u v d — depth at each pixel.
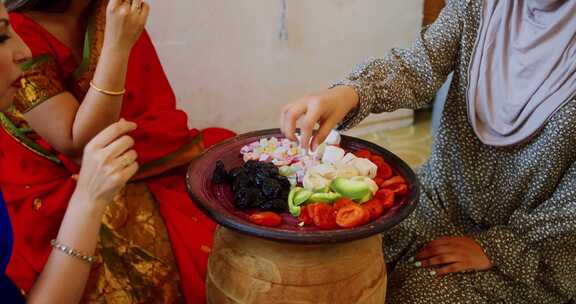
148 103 1.58
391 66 1.31
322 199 1.06
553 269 1.32
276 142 1.26
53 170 1.45
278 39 2.35
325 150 1.20
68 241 1.01
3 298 0.98
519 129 1.27
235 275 1.09
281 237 0.95
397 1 2.57
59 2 1.34
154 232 1.44
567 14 1.16
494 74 1.29
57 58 1.35
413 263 1.37
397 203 1.08
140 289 1.39
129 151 1.04
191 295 1.42
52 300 1.01
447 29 1.34
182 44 2.17
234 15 2.22
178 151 1.58
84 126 1.28
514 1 1.24
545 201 1.29
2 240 0.95
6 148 1.43
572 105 1.20
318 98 1.13
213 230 1.49
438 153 1.42
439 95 2.28
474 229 1.43
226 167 1.19
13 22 1.28
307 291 1.06
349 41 2.53
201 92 2.28
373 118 2.70
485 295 1.31
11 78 0.98
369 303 1.12
